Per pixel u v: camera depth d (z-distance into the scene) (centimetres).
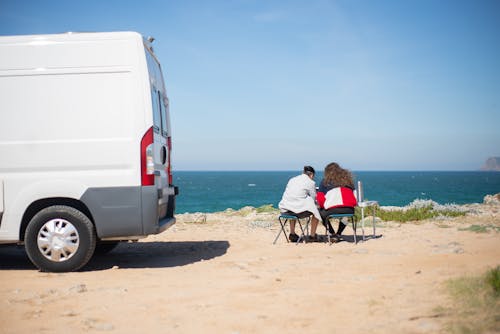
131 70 661
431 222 1270
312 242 941
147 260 773
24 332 379
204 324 391
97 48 663
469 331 334
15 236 649
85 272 659
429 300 421
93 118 655
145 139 652
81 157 651
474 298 405
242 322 392
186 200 6119
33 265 734
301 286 520
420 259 668
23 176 650
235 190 9581
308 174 935
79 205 677
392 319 376
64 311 441
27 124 654
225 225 1337
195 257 790
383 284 507
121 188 648
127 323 400
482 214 1444
